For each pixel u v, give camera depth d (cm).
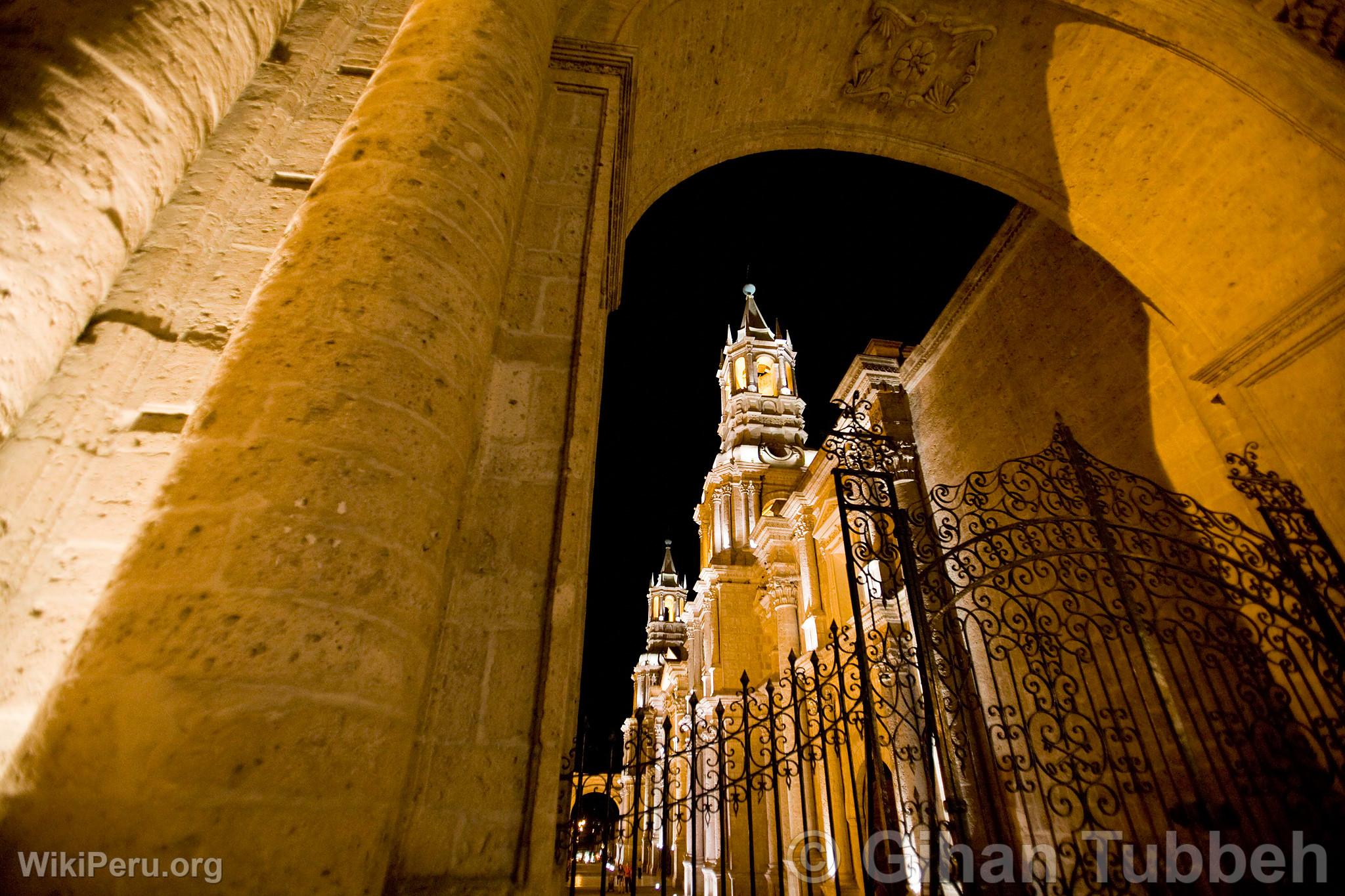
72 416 220
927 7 646
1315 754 525
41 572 198
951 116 742
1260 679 516
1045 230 955
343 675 170
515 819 247
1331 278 573
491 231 280
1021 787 470
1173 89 647
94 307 215
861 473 615
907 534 585
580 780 342
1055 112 713
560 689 272
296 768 154
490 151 293
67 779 144
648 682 4144
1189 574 552
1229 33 589
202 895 136
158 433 227
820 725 498
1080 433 866
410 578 198
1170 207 701
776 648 2189
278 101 337
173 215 278
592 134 448
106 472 216
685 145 705
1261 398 635
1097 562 567
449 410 231
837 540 1781
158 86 233
